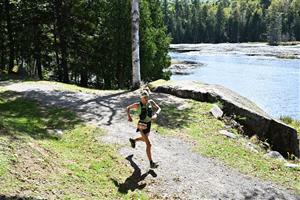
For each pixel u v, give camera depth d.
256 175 12.12
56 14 33.12
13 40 34.94
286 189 11.38
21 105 17.66
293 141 17.20
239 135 16.33
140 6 30.27
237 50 108.12
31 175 9.10
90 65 33.00
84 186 9.61
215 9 185.62
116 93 21.41
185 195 10.38
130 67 30.89
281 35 149.12
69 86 24.11
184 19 173.62
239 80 51.56
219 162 12.74
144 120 11.59
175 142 14.02
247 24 166.25
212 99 19.45
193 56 92.75
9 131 11.24
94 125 14.95
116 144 13.09
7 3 33.16
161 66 33.44
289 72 58.75
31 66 41.59
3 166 8.93
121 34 30.48
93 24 33.28
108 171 10.95
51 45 35.31
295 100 38.47
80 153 11.91
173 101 19.42
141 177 11.04
